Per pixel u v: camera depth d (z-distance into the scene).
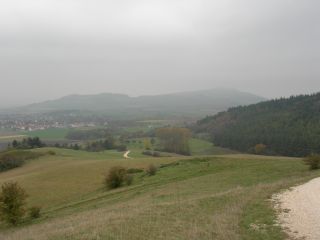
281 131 172.00
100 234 20.00
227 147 181.75
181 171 60.22
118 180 57.47
